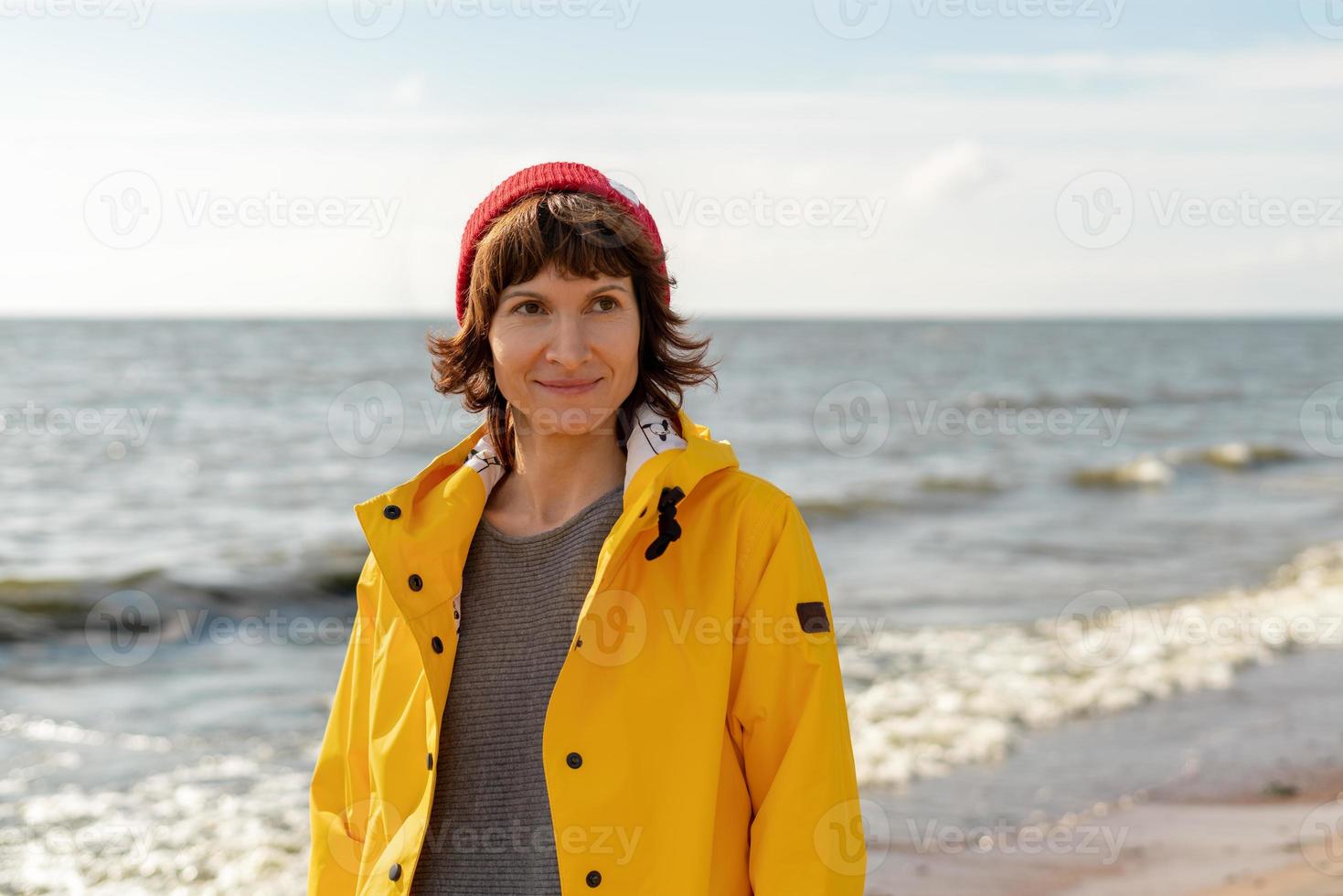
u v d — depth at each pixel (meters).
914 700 6.92
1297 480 20.33
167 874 4.66
